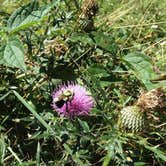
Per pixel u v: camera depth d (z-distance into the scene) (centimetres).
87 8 38
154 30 56
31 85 36
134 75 40
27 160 32
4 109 35
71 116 32
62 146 33
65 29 38
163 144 36
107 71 37
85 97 33
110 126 33
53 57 36
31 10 32
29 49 36
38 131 32
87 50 39
